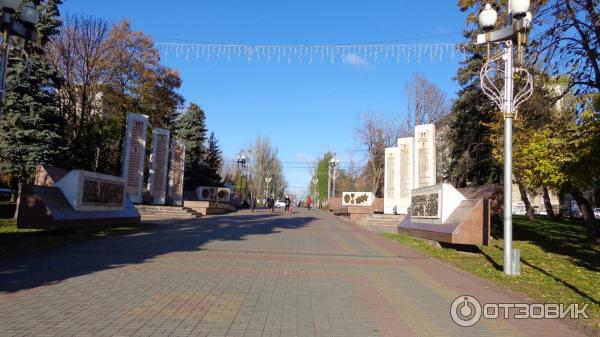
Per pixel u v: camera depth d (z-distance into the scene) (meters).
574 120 17.20
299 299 7.54
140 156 32.62
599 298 8.11
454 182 32.62
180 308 6.67
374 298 7.83
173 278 8.92
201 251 13.04
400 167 34.66
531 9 15.92
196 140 56.94
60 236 15.09
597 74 15.77
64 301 6.86
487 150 30.45
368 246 16.12
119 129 38.38
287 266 10.97
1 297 7.03
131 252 12.37
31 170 23.16
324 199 88.12
